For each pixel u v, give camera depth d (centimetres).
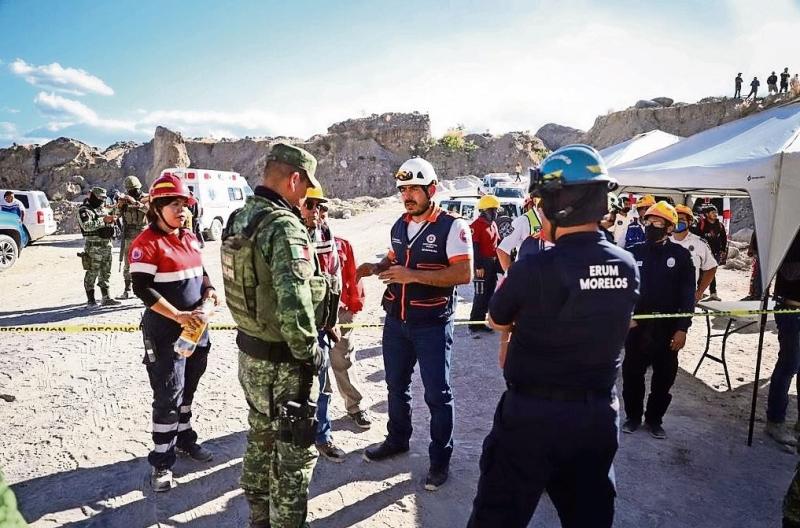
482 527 217
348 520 328
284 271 238
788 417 491
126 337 721
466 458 405
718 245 1009
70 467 383
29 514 327
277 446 260
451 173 7675
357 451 413
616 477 382
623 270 210
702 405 516
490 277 727
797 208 397
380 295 1022
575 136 9662
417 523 326
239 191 2095
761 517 338
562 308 203
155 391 349
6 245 1329
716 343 727
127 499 345
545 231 225
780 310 426
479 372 598
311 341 244
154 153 7012
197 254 374
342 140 7988
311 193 366
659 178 548
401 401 391
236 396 516
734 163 448
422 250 354
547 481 215
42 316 842
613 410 213
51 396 514
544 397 209
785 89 4572
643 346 437
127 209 945
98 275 905
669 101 6106
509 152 7731
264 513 279
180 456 398
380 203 4150
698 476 385
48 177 7512
